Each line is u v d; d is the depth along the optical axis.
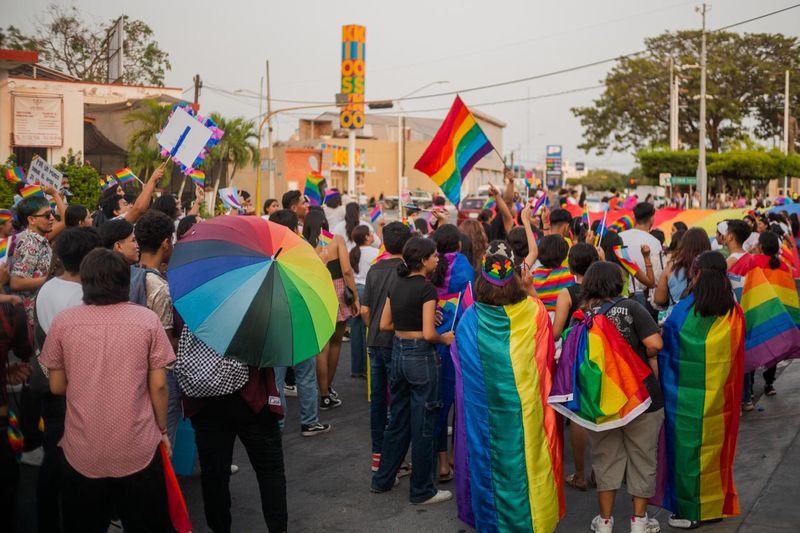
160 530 4.23
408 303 5.69
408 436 5.99
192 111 7.44
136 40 44.00
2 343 4.57
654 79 56.84
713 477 5.20
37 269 6.45
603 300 5.06
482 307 5.06
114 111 30.06
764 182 48.69
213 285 4.57
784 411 7.83
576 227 10.02
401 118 49.59
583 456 6.05
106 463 4.01
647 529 5.06
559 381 4.98
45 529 4.48
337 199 11.66
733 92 57.12
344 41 47.53
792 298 7.38
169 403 5.56
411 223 11.41
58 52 40.00
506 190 9.41
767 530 5.11
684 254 6.85
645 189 39.66
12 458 4.58
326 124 80.00
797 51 56.78
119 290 4.09
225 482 4.95
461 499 5.14
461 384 5.12
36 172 8.75
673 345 5.27
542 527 4.86
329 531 5.36
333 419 7.94
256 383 4.83
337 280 8.05
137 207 6.43
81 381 4.00
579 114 59.31
